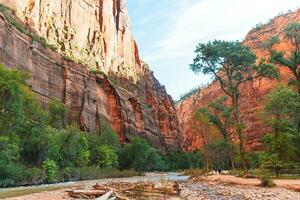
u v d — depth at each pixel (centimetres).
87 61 13138
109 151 8506
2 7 8712
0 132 4641
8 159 4297
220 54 6619
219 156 8538
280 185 3247
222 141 7994
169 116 19962
